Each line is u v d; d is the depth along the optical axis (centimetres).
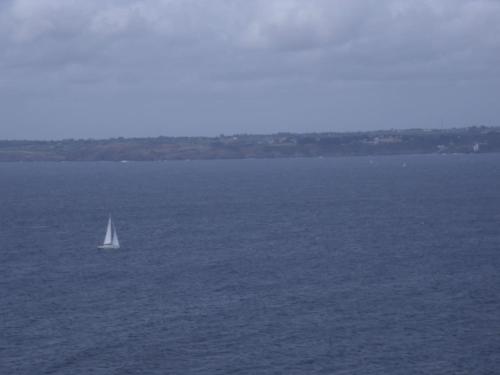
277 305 14288
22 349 11775
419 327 12756
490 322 12988
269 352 11575
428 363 11075
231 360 11238
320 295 15050
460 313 13562
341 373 10719
